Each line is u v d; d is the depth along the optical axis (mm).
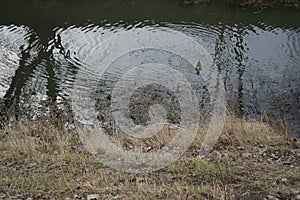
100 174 6977
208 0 27219
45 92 13805
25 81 14789
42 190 6281
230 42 19141
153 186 6344
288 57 17016
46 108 12344
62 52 17781
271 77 14828
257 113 11852
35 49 18203
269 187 6172
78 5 27000
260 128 9914
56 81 14719
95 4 27312
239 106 12273
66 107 12320
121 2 27688
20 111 12109
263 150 8328
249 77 14812
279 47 18375
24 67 16094
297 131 10227
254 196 5887
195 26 22203
